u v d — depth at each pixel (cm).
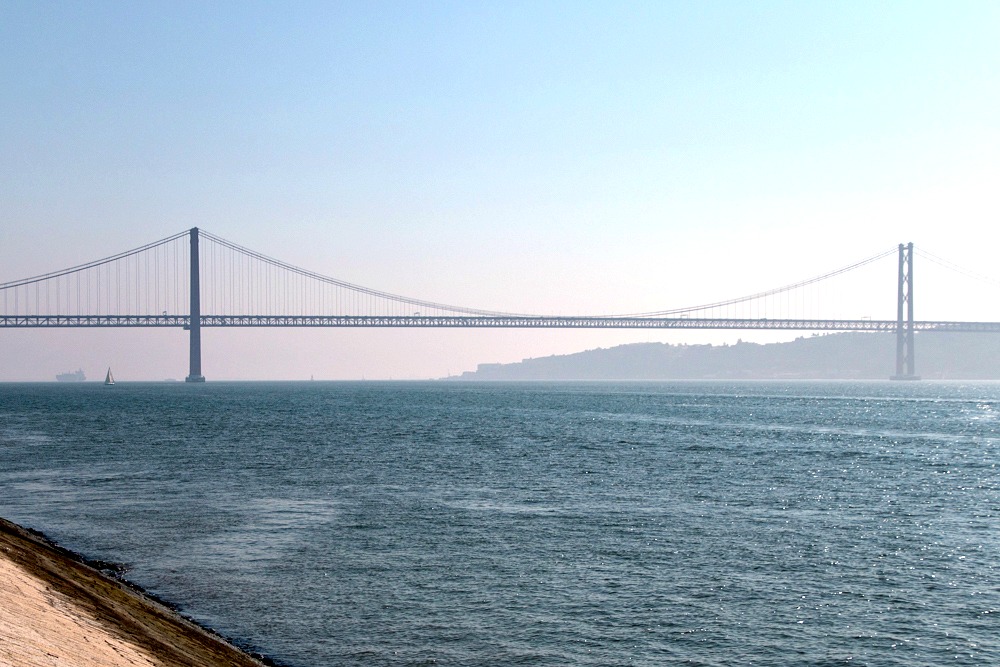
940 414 10000
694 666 1520
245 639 1616
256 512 2895
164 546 2356
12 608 1122
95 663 1038
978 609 1842
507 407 11375
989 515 2969
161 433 6512
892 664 1538
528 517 2820
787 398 15162
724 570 2136
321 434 6450
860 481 3894
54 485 3578
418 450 5191
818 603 1872
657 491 3475
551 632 1673
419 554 2270
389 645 1596
